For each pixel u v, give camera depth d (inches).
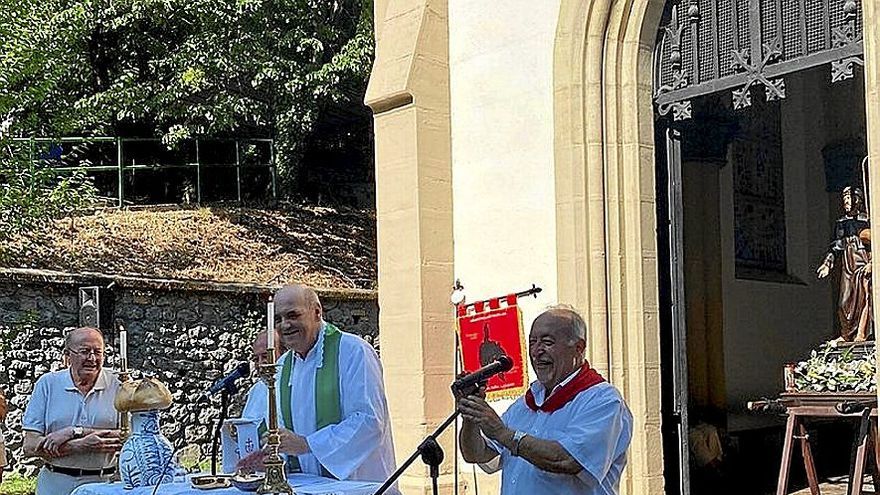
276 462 169.9
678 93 277.9
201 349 500.7
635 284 278.4
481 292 304.7
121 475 189.0
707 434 360.2
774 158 421.4
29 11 469.7
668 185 291.9
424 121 310.5
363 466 189.6
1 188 473.1
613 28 280.5
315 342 197.8
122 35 682.2
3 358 445.1
